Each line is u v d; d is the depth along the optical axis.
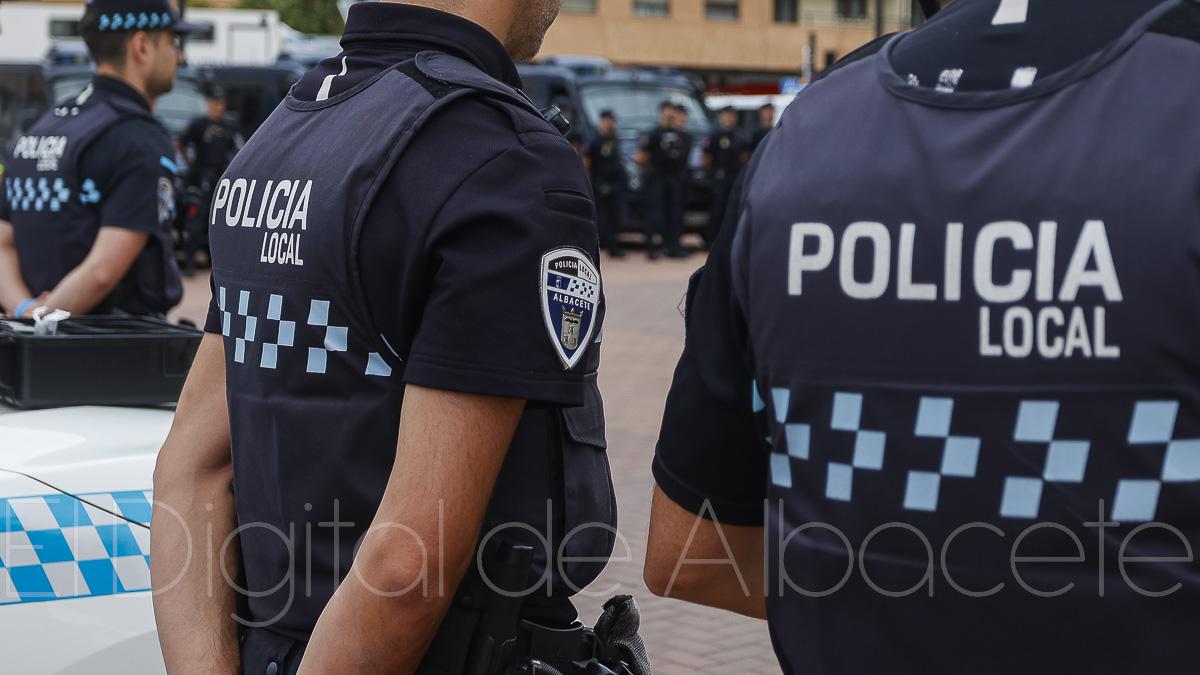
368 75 1.26
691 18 32.12
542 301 1.14
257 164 1.31
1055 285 0.88
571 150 1.21
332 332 1.19
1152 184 0.86
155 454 1.88
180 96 13.36
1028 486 0.90
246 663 1.33
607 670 1.34
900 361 0.93
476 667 1.22
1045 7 0.95
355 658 1.12
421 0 1.28
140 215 2.61
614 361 8.03
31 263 2.71
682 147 14.52
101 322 2.36
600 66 18.41
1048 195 0.89
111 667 1.77
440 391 1.12
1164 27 0.91
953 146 0.93
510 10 1.33
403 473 1.12
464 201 1.13
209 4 30.88
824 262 0.97
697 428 1.12
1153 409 0.87
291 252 1.21
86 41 2.73
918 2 1.19
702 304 1.11
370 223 1.15
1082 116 0.90
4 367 2.03
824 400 0.97
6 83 13.91
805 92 1.06
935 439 0.92
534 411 1.28
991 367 0.90
